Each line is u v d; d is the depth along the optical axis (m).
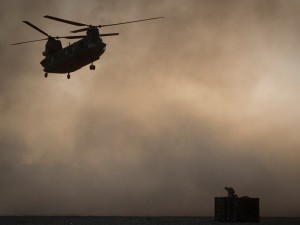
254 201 36.44
